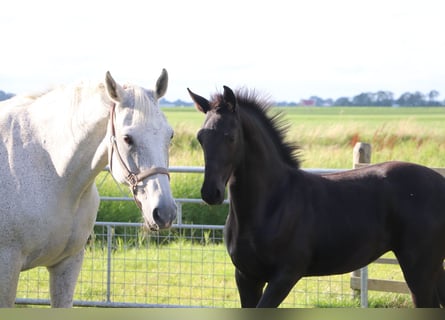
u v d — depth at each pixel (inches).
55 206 185.6
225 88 207.8
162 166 165.9
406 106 4045.3
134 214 438.6
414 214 219.8
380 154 968.3
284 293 212.5
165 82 176.1
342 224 218.7
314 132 1368.1
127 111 169.2
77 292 313.7
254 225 211.6
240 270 219.0
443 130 1432.1
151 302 299.9
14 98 204.2
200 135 207.6
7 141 189.2
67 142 184.9
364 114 2741.1
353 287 292.0
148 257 360.8
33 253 186.9
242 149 209.8
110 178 453.7
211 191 200.4
